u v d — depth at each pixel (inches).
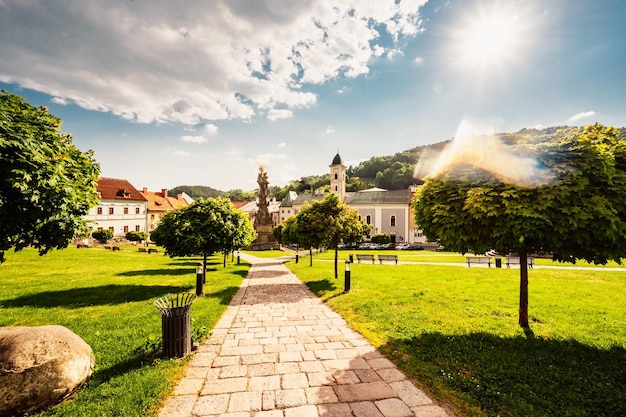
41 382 134.2
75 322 270.4
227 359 198.8
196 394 154.6
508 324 260.2
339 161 2524.6
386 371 181.5
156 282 506.3
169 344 196.2
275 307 347.6
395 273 613.0
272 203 3809.1
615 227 178.1
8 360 131.4
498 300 350.6
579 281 478.9
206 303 349.7
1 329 154.7
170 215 501.0
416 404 145.9
